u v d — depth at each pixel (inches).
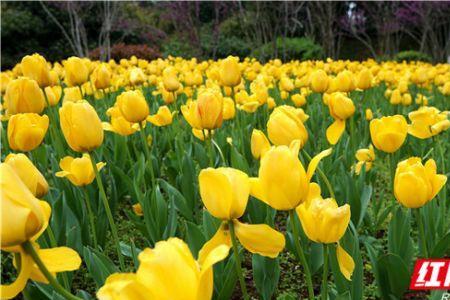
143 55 784.9
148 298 39.6
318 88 185.0
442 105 323.0
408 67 480.4
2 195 48.1
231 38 973.8
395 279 99.6
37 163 158.2
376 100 337.4
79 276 141.2
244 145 186.7
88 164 107.8
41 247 114.8
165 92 204.8
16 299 131.3
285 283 130.1
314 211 64.8
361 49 1189.7
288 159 62.0
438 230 129.0
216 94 112.2
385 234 157.8
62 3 865.5
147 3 1243.8
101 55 776.3
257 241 62.6
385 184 208.7
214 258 40.8
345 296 73.8
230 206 61.6
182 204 139.9
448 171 164.4
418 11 924.0
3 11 943.7
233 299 124.0
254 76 319.9
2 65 942.4
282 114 88.2
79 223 133.1
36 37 972.6
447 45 943.7
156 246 41.1
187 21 922.1
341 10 1034.1
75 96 185.5
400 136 108.7
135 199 158.4
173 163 190.1
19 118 102.4
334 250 90.4
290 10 933.8
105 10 795.4
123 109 126.3
